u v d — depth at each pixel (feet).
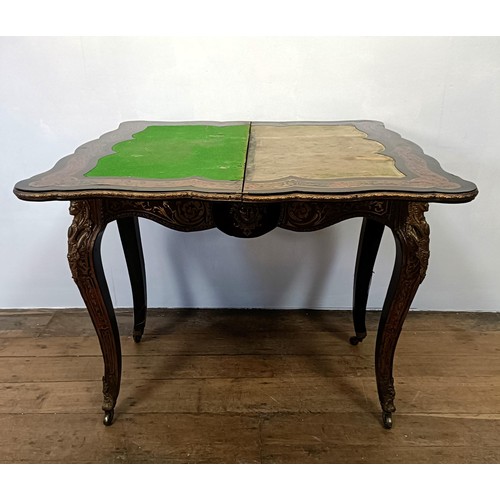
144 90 5.66
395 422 4.77
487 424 4.75
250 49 5.46
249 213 4.03
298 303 6.64
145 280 5.89
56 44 5.44
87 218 4.00
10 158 5.93
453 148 5.78
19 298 6.68
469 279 6.40
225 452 4.48
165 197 3.58
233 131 5.21
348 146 4.64
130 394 5.16
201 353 5.79
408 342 5.95
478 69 5.42
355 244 6.24
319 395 5.13
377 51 5.42
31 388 5.26
